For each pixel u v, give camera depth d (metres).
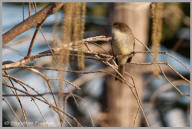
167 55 5.71
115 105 13.79
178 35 16.30
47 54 5.71
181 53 16.12
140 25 13.42
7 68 5.55
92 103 14.89
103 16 16.97
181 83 9.73
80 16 4.43
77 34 4.36
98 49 7.26
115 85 13.84
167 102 15.55
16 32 5.32
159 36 4.38
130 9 13.34
